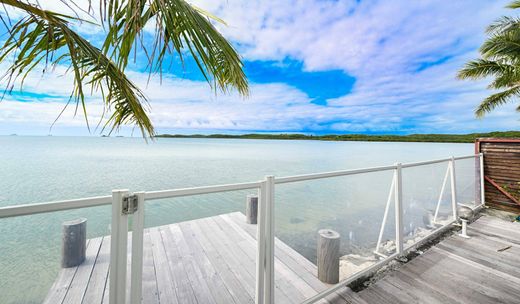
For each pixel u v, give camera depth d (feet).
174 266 6.58
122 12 3.82
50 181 42.45
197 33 4.01
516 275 6.43
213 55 4.42
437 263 7.06
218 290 5.74
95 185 39.24
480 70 18.53
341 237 6.47
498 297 5.56
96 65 4.75
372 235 7.00
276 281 5.93
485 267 6.83
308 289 5.70
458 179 11.43
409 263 7.06
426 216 9.31
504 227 9.88
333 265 5.85
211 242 8.01
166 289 5.69
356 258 6.61
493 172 12.88
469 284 6.04
